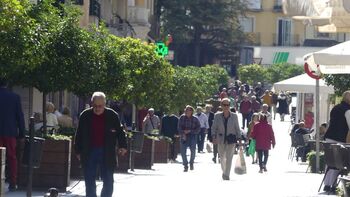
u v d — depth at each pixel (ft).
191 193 122.31
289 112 418.92
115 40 194.70
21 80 122.21
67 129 135.33
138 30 310.04
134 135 163.43
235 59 538.06
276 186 137.28
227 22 518.37
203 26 516.73
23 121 107.24
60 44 124.06
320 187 121.49
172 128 225.15
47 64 122.83
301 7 90.48
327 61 106.83
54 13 125.90
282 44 580.30
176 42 504.84
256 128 181.68
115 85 157.17
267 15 584.40
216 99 388.37
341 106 116.16
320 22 92.43
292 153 238.07
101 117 93.66
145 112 241.76
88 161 93.56
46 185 114.21
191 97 273.75
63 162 114.11
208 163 212.02
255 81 513.45
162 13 504.84
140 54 197.47
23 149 106.63
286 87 229.25
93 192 93.97
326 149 114.73
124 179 144.46
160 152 207.41
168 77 208.95
